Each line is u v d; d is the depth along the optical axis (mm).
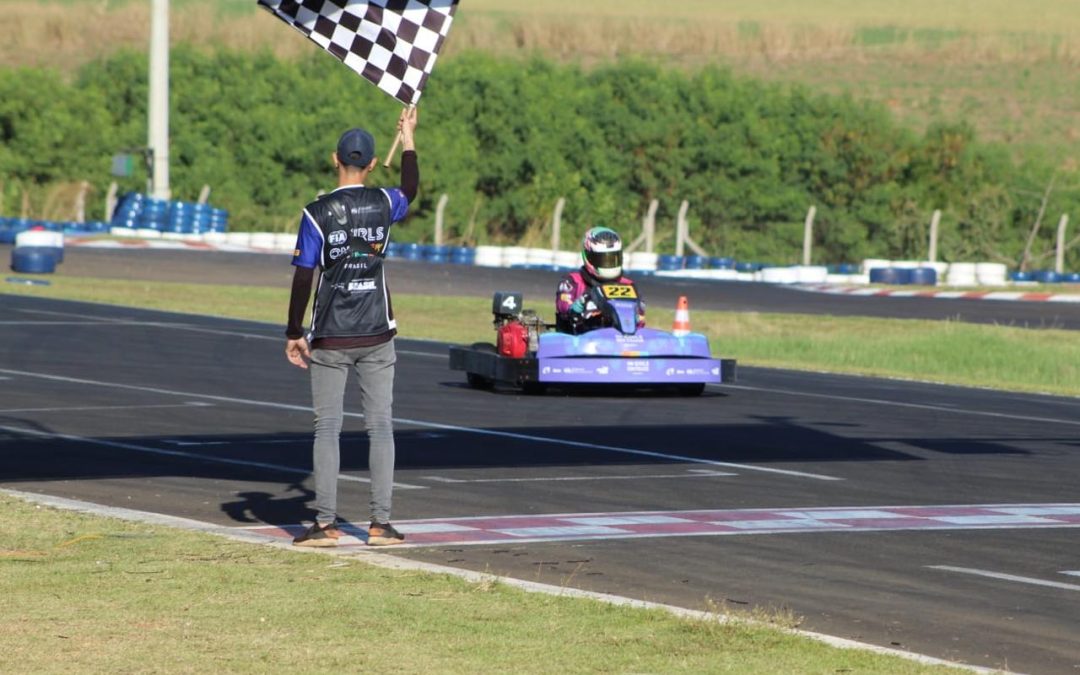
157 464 23531
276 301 65250
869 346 55469
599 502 20875
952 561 17281
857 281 94188
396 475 22969
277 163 123062
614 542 17938
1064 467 25844
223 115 126562
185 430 27672
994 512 20797
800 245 126875
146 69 132375
